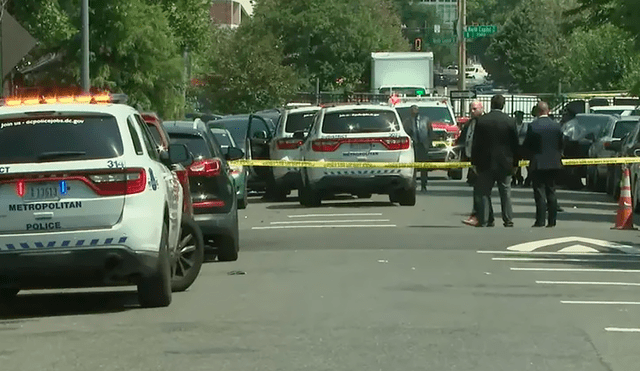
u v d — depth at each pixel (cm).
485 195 8575
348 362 3806
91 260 4662
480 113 8831
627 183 8506
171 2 17788
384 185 10375
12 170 4631
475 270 6194
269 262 6631
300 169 10975
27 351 4034
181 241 5481
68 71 14962
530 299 5172
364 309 4866
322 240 7800
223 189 6644
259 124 13338
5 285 4778
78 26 14575
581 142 13538
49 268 4650
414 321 4575
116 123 4800
